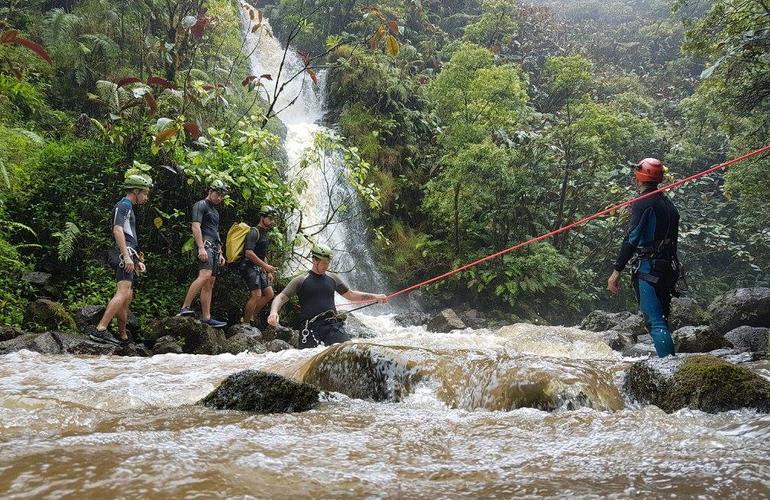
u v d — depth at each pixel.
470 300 13.55
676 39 28.12
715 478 1.59
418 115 16.33
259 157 9.64
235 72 15.18
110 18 13.23
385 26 11.16
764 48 10.20
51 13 12.77
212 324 7.59
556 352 7.05
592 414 2.62
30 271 8.35
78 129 10.91
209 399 2.85
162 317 8.09
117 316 6.81
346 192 13.97
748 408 2.62
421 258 14.30
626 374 3.21
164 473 1.53
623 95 20.50
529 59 22.17
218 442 1.99
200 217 7.60
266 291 8.41
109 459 1.65
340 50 17.19
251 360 5.23
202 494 1.37
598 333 8.12
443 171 14.80
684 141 17.44
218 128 10.91
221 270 9.08
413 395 3.15
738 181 12.12
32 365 4.91
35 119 11.25
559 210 13.55
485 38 21.61
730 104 11.62
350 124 15.47
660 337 4.48
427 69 19.55
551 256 13.02
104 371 4.57
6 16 12.55
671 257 4.61
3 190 8.78
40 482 1.43
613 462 1.81
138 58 13.09
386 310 13.07
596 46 27.72
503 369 3.07
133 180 6.81
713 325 8.73
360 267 13.58
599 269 14.52
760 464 1.72
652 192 4.66
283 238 9.69
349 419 2.60
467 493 1.49
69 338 6.22
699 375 2.78
